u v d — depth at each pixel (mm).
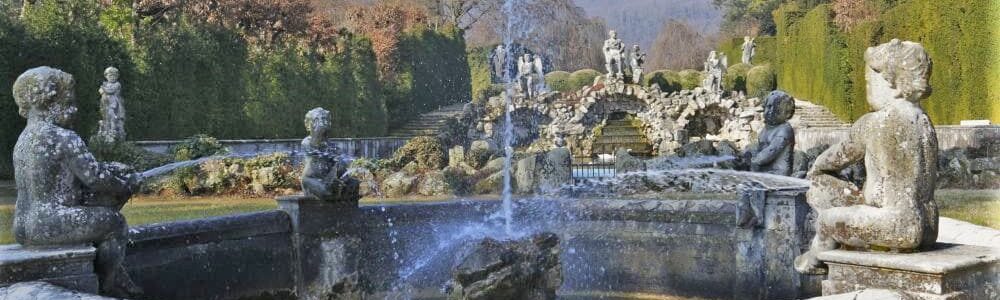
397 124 41469
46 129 4152
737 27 61688
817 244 3807
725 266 6367
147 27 25125
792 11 44375
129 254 5070
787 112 6676
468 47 54125
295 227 6469
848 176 4395
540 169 16469
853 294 3305
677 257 6703
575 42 52438
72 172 4156
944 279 3271
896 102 3572
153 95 23750
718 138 37969
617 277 7016
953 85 25375
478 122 40250
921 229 3457
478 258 4992
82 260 3986
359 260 6812
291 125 30125
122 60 22750
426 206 7328
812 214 5895
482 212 7594
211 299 5734
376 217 7055
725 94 40062
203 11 29984
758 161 6684
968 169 17062
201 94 25766
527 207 7438
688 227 6648
